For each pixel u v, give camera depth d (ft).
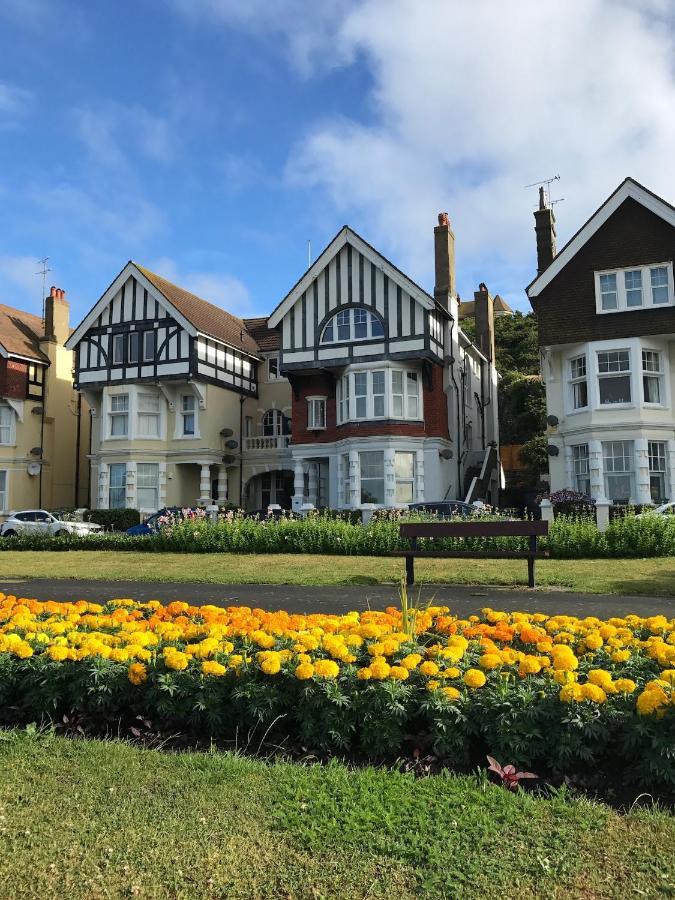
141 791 12.73
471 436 104.73
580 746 12.76
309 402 91.61
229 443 101.60
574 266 75.92
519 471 126.21
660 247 72.69
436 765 13.75
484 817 11.46
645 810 11.76
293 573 41.39
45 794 12.67
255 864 10.46
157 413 99.25
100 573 44.29
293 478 106.52
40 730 15.71
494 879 9.97
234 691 15.05
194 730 15.52
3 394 105.29
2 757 14.32
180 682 15.57
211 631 17.88
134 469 96.99
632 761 12.91
